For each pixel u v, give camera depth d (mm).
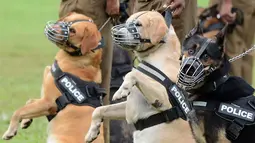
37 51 31828
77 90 11156
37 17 47844
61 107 11164
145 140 10125
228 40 13867
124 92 9594
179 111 10023
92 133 10289
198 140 10148
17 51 31688
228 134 10062
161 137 10016
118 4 12500
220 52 10039
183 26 12164
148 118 10062
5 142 14320
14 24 43844
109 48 12508
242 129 10023
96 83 11391
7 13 50344
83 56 11383
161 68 10125
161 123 10047
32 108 11117
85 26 11281
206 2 46844
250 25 14047
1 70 25891
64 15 12602
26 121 11570
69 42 11211
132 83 9656
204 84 10133
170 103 10000
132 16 10234
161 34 10070
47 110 11195
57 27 11133
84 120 11094
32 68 26562
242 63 14172
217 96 10141
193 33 10258
